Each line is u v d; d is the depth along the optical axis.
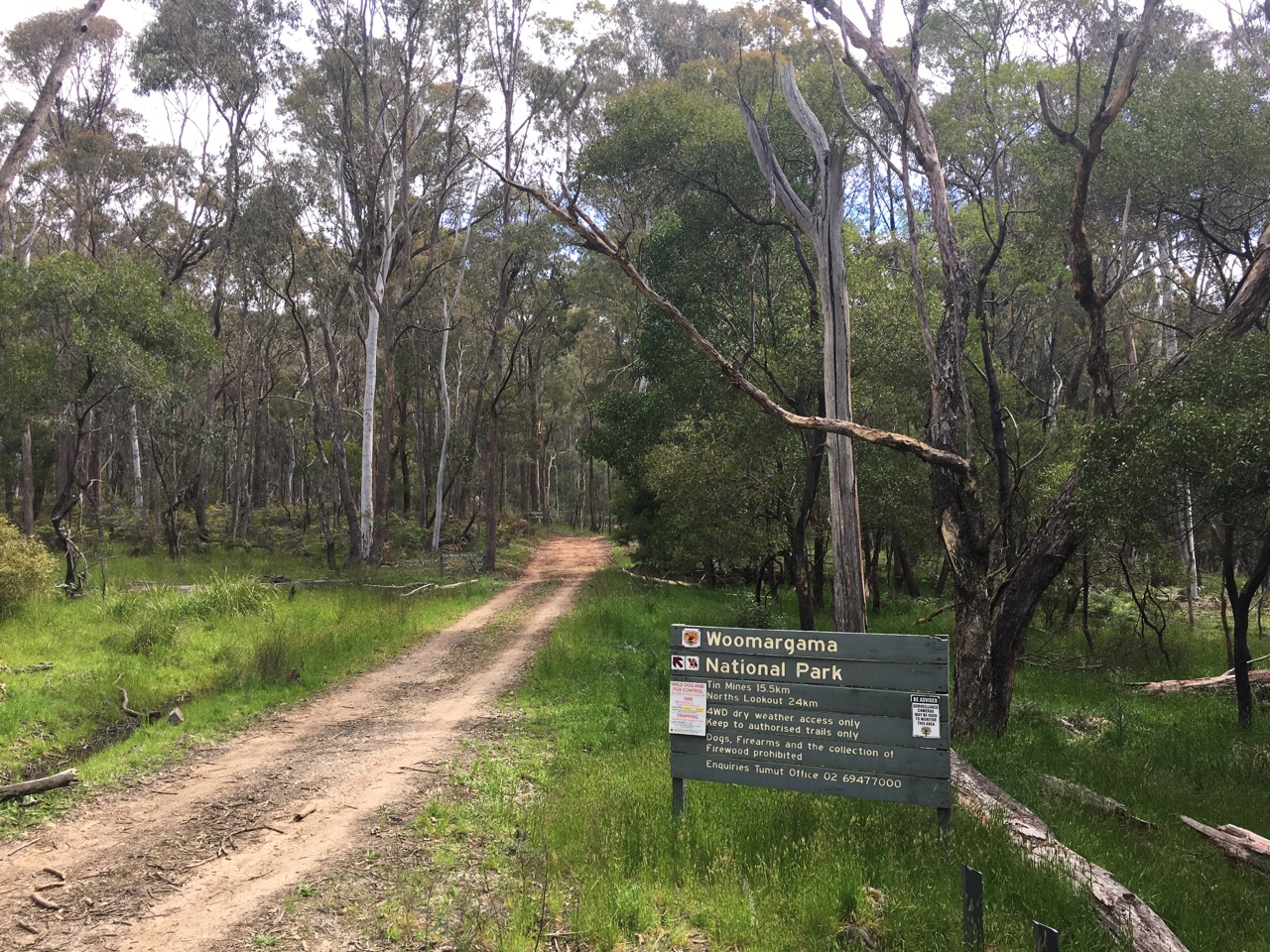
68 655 11.51
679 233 17.23
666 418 20.42
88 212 34.22
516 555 35.94
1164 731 10.10
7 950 4.34
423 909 4.78
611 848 5.26
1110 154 12.81
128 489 45.00
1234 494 7.89
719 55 29.45
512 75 31.08
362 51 29.95
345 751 8.23
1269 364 7.95
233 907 4.84
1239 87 12.10
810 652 5.52
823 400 15.01
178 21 29.17
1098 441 9.06
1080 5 16.06
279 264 31.30
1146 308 28.20
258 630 14.04
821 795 6.11
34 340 19.03
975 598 9.68
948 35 17.03
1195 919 5.07
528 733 8.93
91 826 6.18
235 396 41.22
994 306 17.50
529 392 47.41
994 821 5.77
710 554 17.17
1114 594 21.59
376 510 31.55
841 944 4.26
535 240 28.81
